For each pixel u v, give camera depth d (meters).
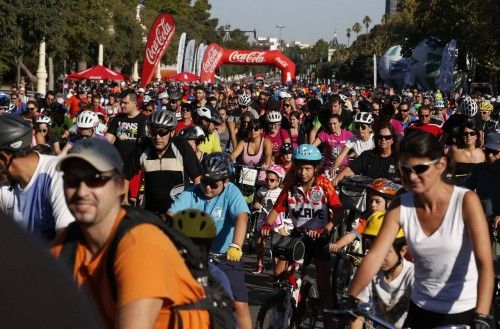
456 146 14.64
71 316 3.30
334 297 12.84
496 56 92.19
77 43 88.12
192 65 84.00
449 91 75.62
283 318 10.56
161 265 4.83
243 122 22.98
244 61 99.56
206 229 6.87
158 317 5.15
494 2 86.50
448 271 7.15
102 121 25.78
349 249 13.13
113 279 4.89
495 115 32.62
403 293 8.42
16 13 51.72
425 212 7.15
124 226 4.98
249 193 18.22
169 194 12.68
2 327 3.14
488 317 6.71
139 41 115.81
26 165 7.82
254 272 16.61
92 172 5.01
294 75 100.06
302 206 11.68
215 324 5.29
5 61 80.88
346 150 17.42
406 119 27.50
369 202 11.71
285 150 19.20
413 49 110.19
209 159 9.93
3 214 3.31
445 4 98.06
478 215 6.95
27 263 3.27
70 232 5.29
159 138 12.50
